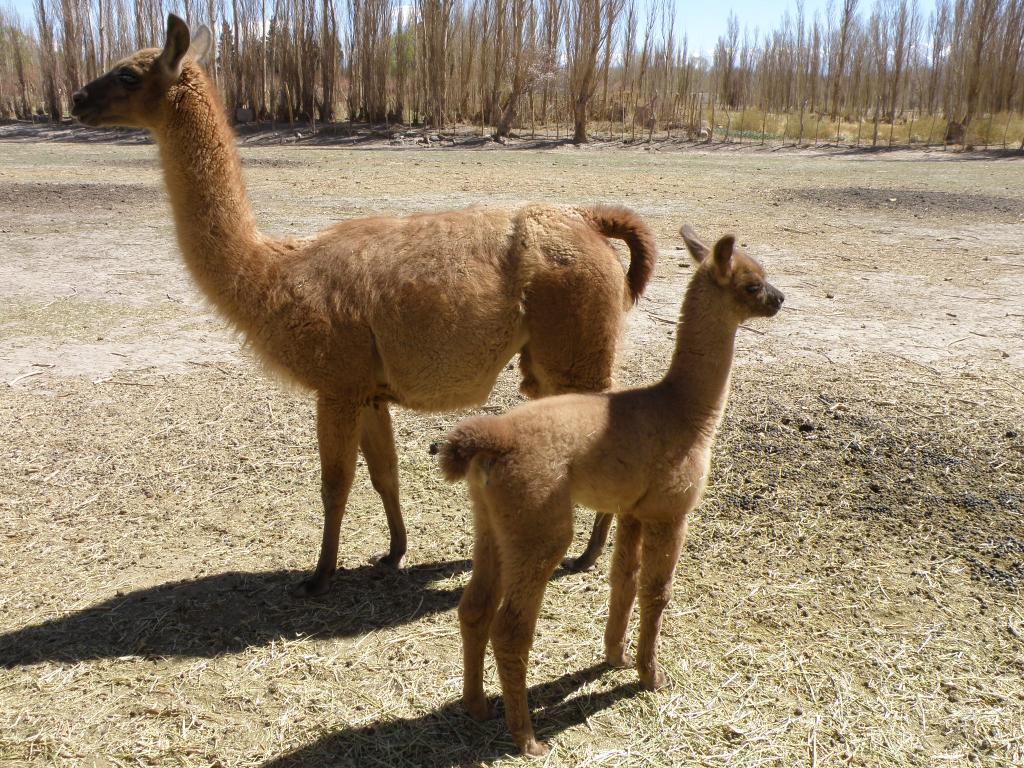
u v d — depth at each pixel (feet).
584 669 14.56
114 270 41.96
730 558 17.90
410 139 120.78
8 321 33.78
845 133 132.57
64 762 12.35
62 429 24.03
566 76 125.49
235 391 27.12
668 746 12.79
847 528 18.94
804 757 12.57
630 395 13.20
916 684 14.08
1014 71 133.90
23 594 16.49
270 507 20.15
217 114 16.51
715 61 191.52
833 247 49.08
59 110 137.69
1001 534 18.49
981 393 26.43
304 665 14.62
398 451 23.36
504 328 16.66
